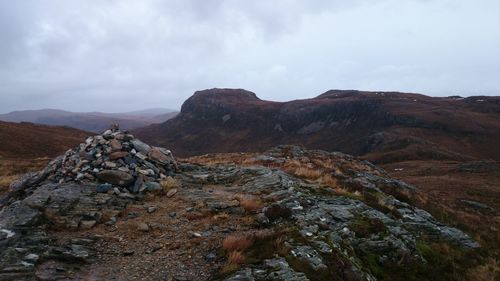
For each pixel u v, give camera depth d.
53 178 18.52
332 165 30.91
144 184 18.41
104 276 10.43
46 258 11.02
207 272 10.80
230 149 195.88
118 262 11.38
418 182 57.81
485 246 19.70
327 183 21.58
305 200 16.73
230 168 24.19
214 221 14.73
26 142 86.38
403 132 142.25
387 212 18.92
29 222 12.99
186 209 15.99
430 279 14.47
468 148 126.88
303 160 31.97
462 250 18.08
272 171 22.08
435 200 29.16
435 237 18.44
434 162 91.06
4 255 10.86
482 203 39.25
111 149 20.00
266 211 15.17
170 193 17.97
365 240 14.71
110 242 12.73
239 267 10.62
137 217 15.16
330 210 16.19
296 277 10.23
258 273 10.29
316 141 177.88
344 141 165.75
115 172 18.06
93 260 11.41
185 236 13.30
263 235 12.62
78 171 18.45
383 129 158.62
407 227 18.34
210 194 18.39
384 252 14.62
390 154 114.12
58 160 20.34
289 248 11.62
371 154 123.88
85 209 15.01
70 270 10.59
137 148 21.17
